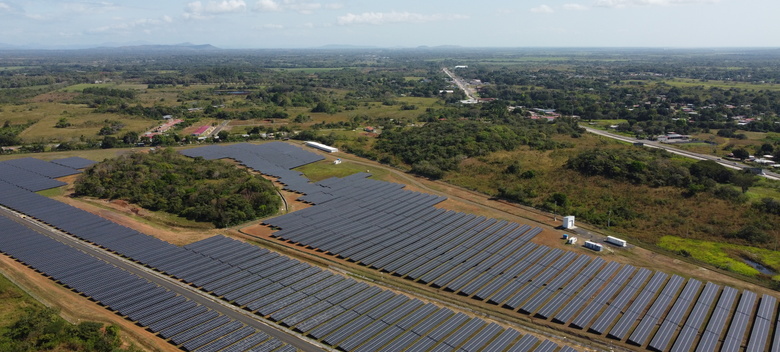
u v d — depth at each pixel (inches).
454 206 4687.5
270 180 5506.9
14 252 3449.8
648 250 3629.4
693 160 6107.3
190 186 4879.4
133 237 3784.5
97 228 3964.1
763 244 3659.0
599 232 3971.5
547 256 3491.6
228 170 5492.1
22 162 6127.0
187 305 2763.3
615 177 4997.5
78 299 2849.4
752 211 4079.7
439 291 3048.7
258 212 4372.5
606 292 2970.0
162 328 2536.9
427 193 5068.9
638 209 4355.3
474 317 2714.1
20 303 2773.1
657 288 3024.1
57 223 4062.5
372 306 2802.7
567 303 2874.0
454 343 2444.6
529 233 3922.2
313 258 3518.7
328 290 2970.0
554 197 4608.8
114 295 2856.8
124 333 2496.3
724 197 4365.2
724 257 3506.4
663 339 2502.5
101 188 4815.5
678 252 3580.2
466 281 3139.8
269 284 3041.3
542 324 2677.2
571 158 5610.2
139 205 4579.2
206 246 3609.7
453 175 5684.1
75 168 5885.8
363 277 3245.6
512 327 2664.9
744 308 2765.7
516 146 6712.6
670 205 4360.2
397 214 4394.7
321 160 6643.7
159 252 3501.5
